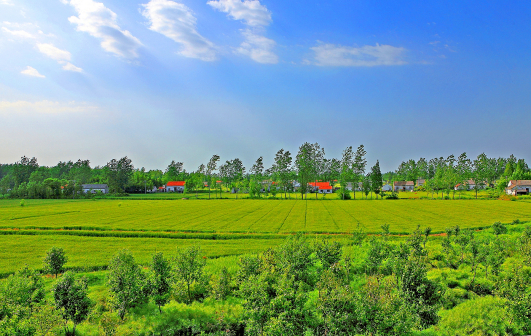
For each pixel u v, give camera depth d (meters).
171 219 60.69
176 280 22.38
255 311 17.67
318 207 85.31
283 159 130.88
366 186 121.00
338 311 17.00
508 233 42.41
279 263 24.00
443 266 28.80
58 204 95.00
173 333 18.31
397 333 15.84
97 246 37.59
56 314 16.94
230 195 146.75
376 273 26.25
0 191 144.25
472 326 17.59
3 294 18.39
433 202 96.62
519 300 18.02
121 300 19.52
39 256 33.16
